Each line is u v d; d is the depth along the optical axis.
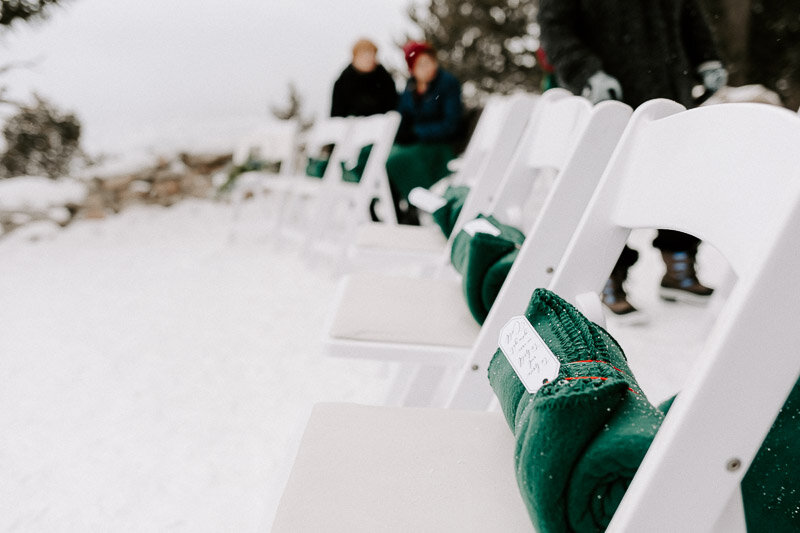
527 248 1.00
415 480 0.65
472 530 0.58
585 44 1.79
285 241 4.23
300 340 2.29
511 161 1.70
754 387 0.42
